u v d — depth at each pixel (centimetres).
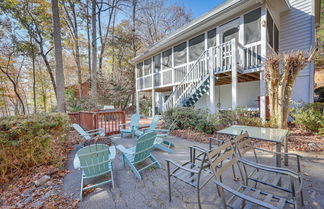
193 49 786
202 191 217
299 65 390
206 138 476
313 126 472
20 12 898
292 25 685
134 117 653
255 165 181
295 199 147
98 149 219
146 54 1057
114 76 1370
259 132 286
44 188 233
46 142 310
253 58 567
